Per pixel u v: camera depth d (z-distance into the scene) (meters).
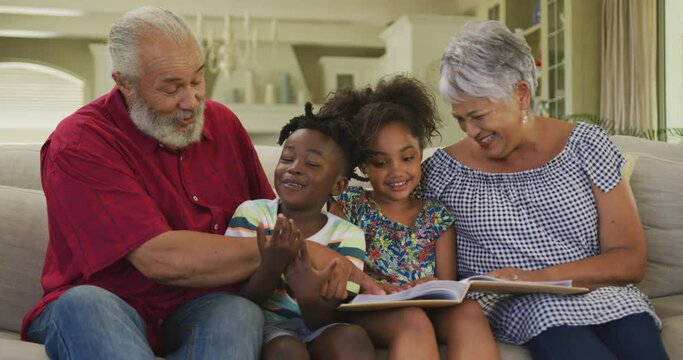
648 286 1.84
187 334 1.30
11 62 8.38
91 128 1.44
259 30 8.23
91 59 8.52
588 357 1.31
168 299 1.44
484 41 1.52
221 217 1.55
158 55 1.45
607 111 4.83
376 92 1.76
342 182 1.57
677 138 4.64
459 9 7.93
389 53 7.89
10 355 1.23
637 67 4.69
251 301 1.38
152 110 1.47
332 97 1.80
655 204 1.88
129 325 1.21
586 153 1.58
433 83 7.06
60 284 1.43
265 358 1.29
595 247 1.58
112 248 1.32
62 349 1.18
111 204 1.35
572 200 1.57
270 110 8.15
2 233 1.68
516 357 1.42
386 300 1.33
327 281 1.31
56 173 1.38
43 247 1.69
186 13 7.91
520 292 1.40
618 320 1.41
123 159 1.44
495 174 1.62
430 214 1.65
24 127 8.70
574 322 1.38
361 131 1.60
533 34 5.73
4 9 7.61
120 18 1.52
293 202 1.49
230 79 8.23
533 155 1.63
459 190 1.65
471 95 1.52
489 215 1.59
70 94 8.67
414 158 1.62
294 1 7.98
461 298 1.28
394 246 1.62
